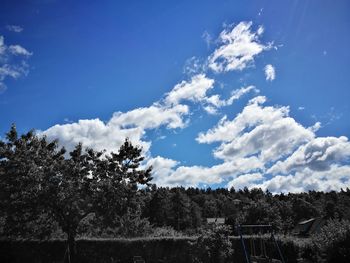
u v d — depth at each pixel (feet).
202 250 98.07
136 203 117.70
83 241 113.09
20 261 112.98
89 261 110.83
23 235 115.14
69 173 114.21
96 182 114.83
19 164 109.81
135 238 112.88
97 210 111.75
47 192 106.01
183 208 358.84
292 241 104.22
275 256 104.99
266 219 212.84
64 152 124.06
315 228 220.64
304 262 99.45
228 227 100.83
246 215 221.25
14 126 115.96
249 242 107.96
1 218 124.98
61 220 112.37
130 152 119.96
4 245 114.01
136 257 104.01
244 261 105.50
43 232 114.42
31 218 110.22
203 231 102.99
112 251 110.73
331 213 286.05
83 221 123.54
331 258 88.58
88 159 118.83
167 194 359.87
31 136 118.32
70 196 108.68
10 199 108.68
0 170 110.32
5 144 114.42
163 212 340.80
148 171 121.80
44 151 119.44
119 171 118.62
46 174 109.29
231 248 105.09
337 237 88.48
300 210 320.50
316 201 371.35
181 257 105.91
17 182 107.04
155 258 107.65
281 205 297.74
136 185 116.78
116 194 112.06
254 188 611.47
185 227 345.72
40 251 113.50
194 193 617.62
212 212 479.41
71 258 108.47
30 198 107.14
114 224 119.24
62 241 113.80
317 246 99.40
